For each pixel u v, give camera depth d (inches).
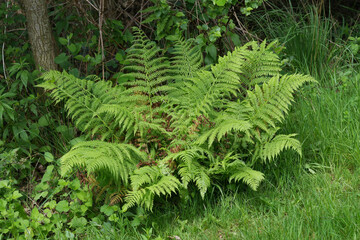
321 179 145.2
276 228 125.1
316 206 131.0
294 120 172.1
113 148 127.7
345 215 123.2
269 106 142.0
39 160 161.5
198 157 137.3
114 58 186.9
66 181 147.8
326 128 163.0
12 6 184.1
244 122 126.6
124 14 199.6
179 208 140.0
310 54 207.5
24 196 150.3
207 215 134.6
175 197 143.2
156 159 141.1
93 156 119.8
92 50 186.4
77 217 137.7
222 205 136.0
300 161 151.5
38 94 167.0
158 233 130.2
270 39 218.7
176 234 129.4
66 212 142.0
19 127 161.0
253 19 230.2
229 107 151.4
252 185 125.3
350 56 212.1
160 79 155.2
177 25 171.2
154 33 192.9
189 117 144.9
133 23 200.5
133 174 133.4
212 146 142.9
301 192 142.1
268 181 144.0
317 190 142.6
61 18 191.5
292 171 149.7
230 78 147.9
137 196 120.3
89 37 185.8
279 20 235.5
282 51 208.7
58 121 169.3
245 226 126.6
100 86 151.2
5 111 158.1
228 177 141.6
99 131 148.4
